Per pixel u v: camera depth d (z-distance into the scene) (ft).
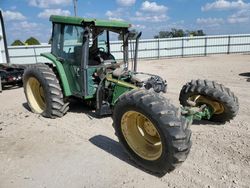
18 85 33.37
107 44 21.22
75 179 12.25
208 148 14.58
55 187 11.74
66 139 16.43
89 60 19.38
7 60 40.06
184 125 11.45
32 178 12.45
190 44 77.82
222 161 13.25
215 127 17.44
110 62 20.56
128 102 12.23
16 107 23.85
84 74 18.34
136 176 12.30
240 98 24.64
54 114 19.74
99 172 12.71
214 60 64.75
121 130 13.21
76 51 18.76
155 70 48.70
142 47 74.69
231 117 17.01
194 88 16.56
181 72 44.52
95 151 14.76
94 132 17.31
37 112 21.39
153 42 75.05
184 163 13.17
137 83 17.01
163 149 11.43
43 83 19.52
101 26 18.52
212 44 79.15
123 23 19.40
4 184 12.03
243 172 12.30
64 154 14.56
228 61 61.11
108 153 14.51
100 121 19.10
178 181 11.81
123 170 12.82
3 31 39.04
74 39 18.76
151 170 12.46
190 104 15.24
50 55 20.89
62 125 18.67
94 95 19.10
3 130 18.17
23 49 68.28
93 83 18.97
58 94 19.51
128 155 13.73
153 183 11.73
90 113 20.79
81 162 13.67
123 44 20.95
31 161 13.93
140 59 75.15
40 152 14.87
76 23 17.84
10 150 15.17
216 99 16.11
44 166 13.43
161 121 11.12
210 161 13.29
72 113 20.94
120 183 11.80
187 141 11.21
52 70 20.29
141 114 11.94
